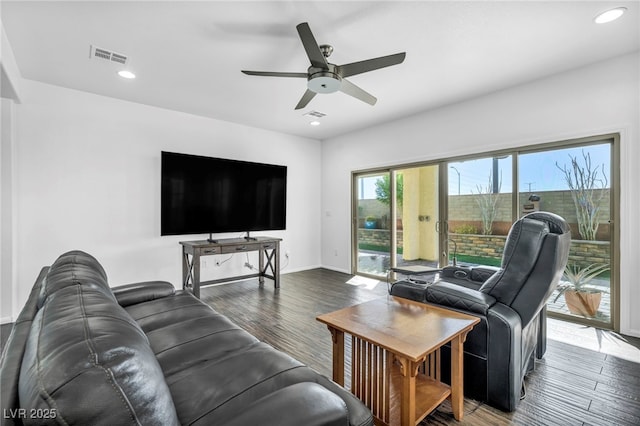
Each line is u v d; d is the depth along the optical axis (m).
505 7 2.09
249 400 1.07
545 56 2.77
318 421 0.79
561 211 3.20
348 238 5.53
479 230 3.84
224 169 4.34
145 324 1.75
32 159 3.23
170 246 4.18
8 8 2.04
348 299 3.91
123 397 0.57
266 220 4.78
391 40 2.49
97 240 3.63
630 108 2.73
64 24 2.24
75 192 3.49
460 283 2.77
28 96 3.20
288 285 4.65
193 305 2.07
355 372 1.72
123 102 3.79
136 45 2.54
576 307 3.11
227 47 2.58
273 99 3.78
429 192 4.38
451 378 1.72
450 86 3.41
